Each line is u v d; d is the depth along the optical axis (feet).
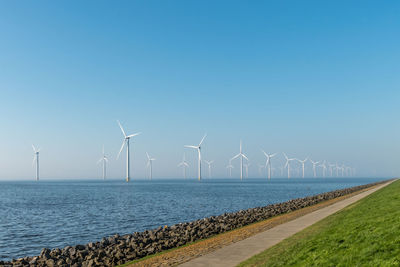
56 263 89.25
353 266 45.14
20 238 148.36
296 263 54.03
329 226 85.61
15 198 409.90
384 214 74.79
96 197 416.26
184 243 106.93
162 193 491.31
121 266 81.46
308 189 620.90
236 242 87.66
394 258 43.14
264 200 351.87
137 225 181.88
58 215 227.40
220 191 547.90
